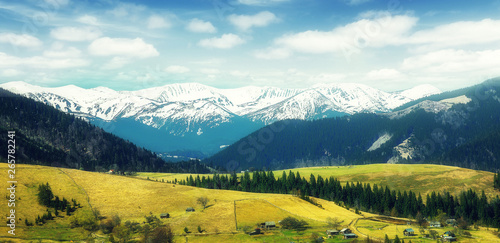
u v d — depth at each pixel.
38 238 127.06
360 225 165.25
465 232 155.00
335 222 160.75
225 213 164.75
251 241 135.25
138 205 170.25
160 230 134.38
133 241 132.25
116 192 183.62
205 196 190.25
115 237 133.88
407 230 149.50
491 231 167.75
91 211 157.75
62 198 165.38
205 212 165.38
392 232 153.38
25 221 137.88
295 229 153.00
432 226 171.88
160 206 171.00
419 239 141.50
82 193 175.25
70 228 140.88
